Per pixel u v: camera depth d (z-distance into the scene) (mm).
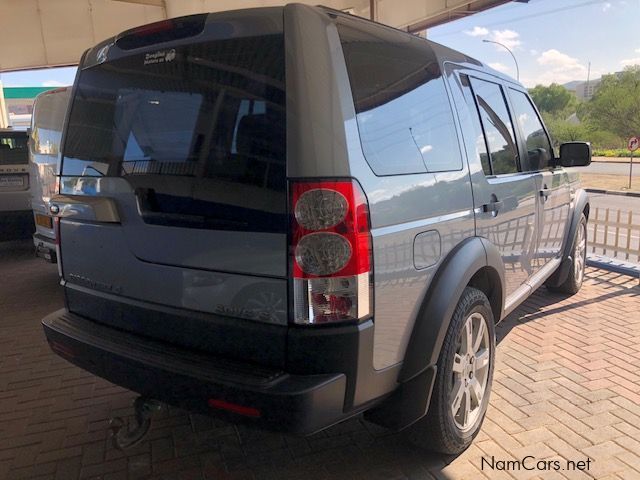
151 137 2242
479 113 3033
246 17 2002
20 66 15234
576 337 4203
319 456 2707
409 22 13508
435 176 2391
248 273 1952
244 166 1948
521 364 3705
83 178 2568
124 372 2230
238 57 2002
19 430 3014
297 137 1839
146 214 2227
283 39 1901
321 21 1951
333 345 1877
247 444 2828
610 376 3506
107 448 2820
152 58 2279
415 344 2234
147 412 2428
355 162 1921
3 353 4203
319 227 1842
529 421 2969
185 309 2158
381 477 2531
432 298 2299
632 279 5938
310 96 1854
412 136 2309
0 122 22609
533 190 3648
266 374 1924
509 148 3449
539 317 4691
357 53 2082
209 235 2033
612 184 23531
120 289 2406
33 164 6059
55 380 3682
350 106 1956
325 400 1869
